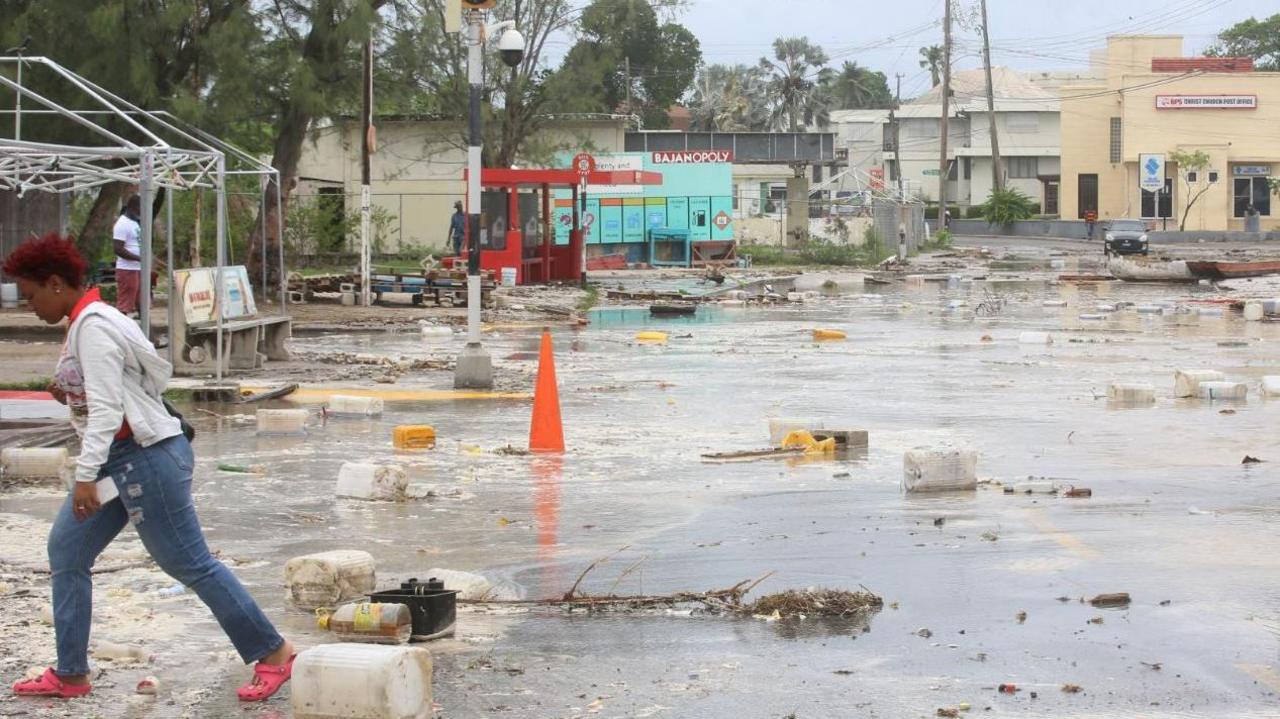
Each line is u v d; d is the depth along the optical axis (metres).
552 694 6.19
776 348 23.98
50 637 6.97
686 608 7.69
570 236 42.84
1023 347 24.05
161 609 7.60
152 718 5.84
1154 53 90.69
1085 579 8.24
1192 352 22.94
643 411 16.05
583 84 50.97
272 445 13.51
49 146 14.10
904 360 21.94
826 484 11.48
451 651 6.87
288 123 32.91
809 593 7.70
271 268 32.88
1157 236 82.00
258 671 6.12
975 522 9.91
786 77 142.00
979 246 75.81
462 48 47.88
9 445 12.56
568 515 10.26
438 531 9.71
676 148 71.00
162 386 6.01
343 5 30.97
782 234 61.84
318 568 7.62
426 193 54.28
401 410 16.11
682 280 44.34
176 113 27.62
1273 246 73.06
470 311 17.98
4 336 23.25
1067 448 13.31
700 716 5.89
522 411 16.06
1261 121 86.25
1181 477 11.70
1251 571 8.42
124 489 5.89
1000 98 111.75
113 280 28.78
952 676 6.42
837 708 5.98
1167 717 5.83
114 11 27.42
